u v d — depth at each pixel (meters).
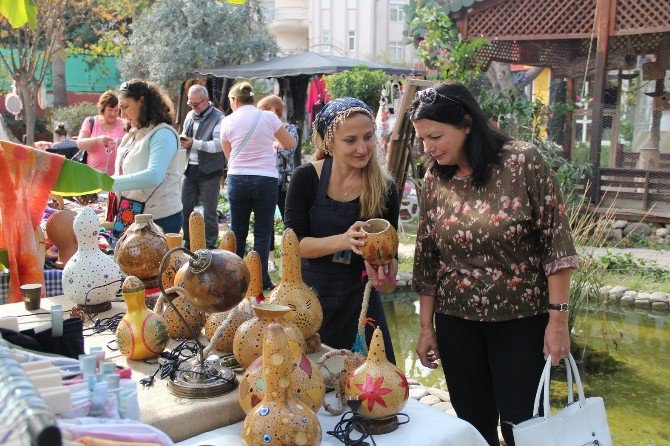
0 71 15.94
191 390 1.71
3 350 1.13
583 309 5.52
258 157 5.44
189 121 6.46
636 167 9.91
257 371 1.59
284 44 35.34
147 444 1.19
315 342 2.07
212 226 6.48
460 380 2.38
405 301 6.58
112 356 2.00
